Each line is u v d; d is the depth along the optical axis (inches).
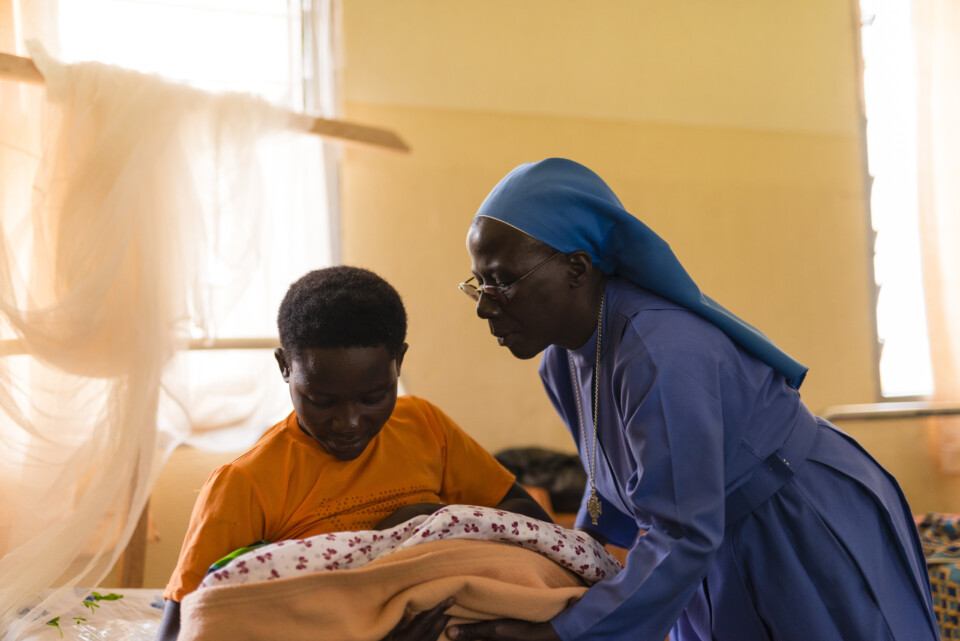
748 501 50.4
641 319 49.0
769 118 167.6
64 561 92.6
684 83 163.9
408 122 148.9
